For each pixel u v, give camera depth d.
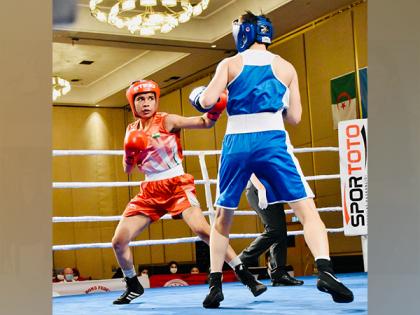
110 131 14.37
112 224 14.07
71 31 9.27
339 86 8.92
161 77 12.12
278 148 2.46
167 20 8.11
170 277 6.80
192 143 12.43
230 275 6.47
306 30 9.53
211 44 10.12
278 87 2.53
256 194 4.13
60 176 13.84
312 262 9.18
